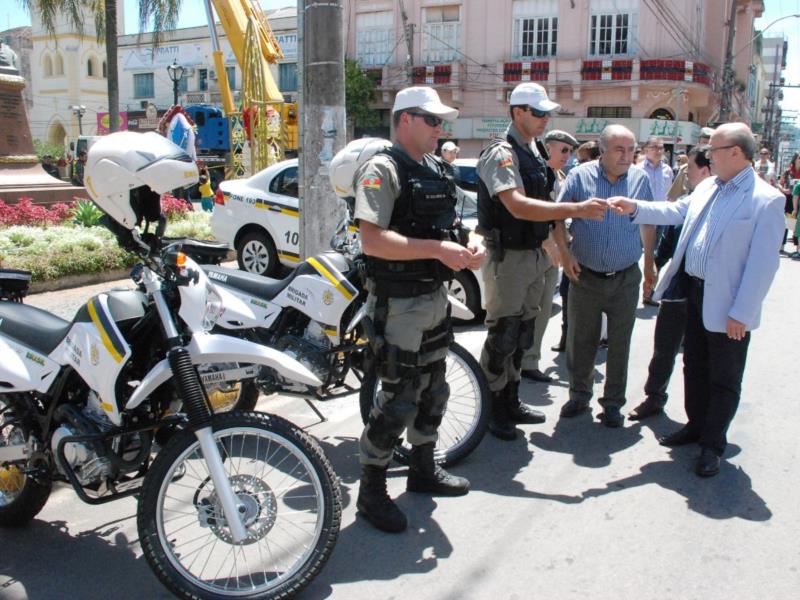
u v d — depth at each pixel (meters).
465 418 4.85
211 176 29.31
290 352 4.35
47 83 47.22
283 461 4.02
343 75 6.23
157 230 3.12
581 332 4.96
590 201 4.05
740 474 4.21
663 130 28.47
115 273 9.68
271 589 2.92
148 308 3.17
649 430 4.92
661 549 3.41
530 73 29.78
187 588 2.87
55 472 3.41
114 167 2.87
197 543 3.46
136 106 43.81
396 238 3.21
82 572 3.27
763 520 3.68
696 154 6.36
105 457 3.14
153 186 2.89
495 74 30.47
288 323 4.52
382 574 3.23
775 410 5.23
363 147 4.23
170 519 3.38
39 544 3.50
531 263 4.47
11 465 3.55
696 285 4.33
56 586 3.16
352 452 4.55
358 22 32.66
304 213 6.36
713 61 30.72
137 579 3.22
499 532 3.59
